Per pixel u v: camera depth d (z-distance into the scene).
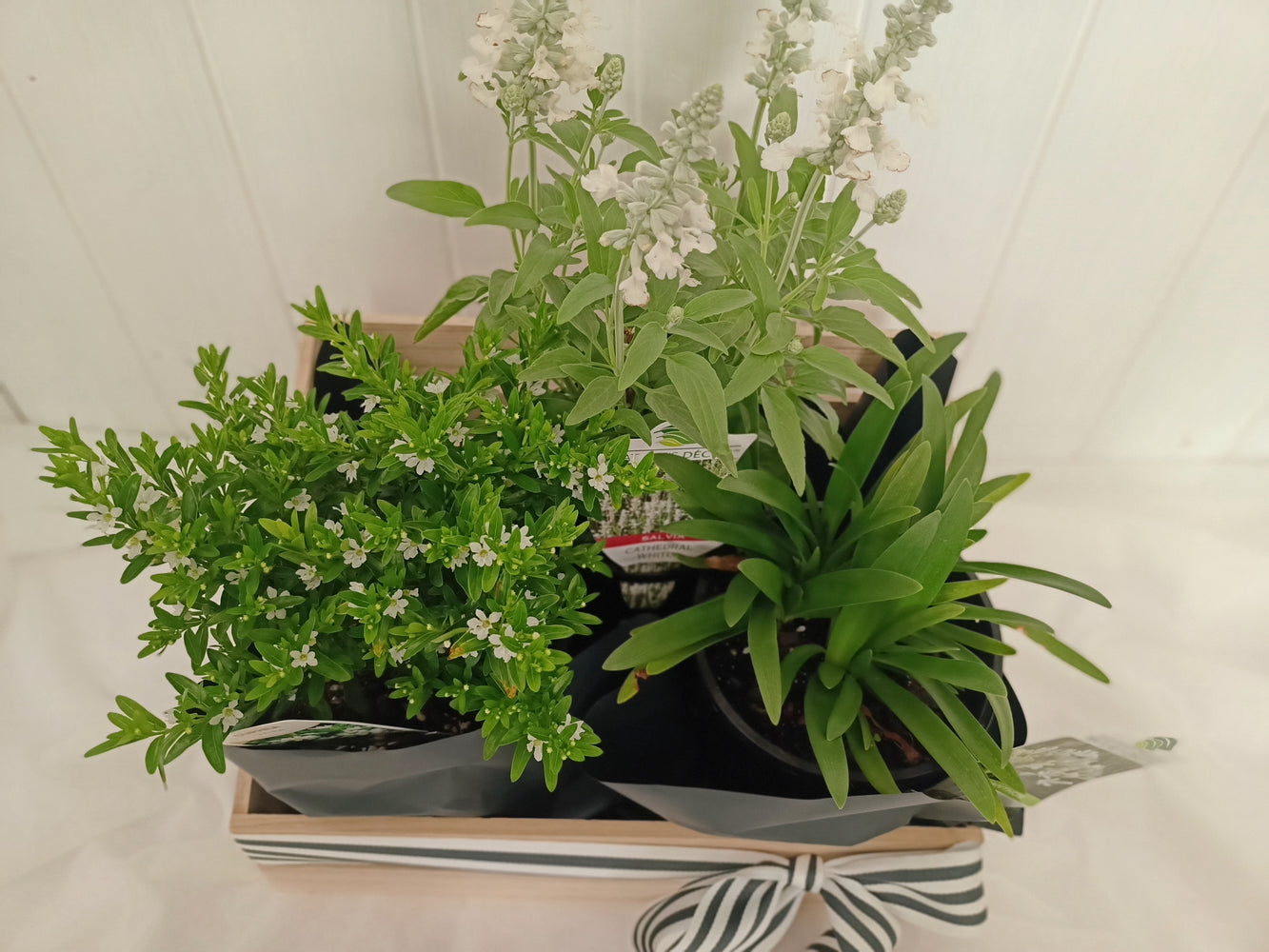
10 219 1.05
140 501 0.65
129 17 0.85
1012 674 1.25
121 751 1.13
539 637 0.62
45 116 0.94
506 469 0.72
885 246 1.11
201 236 1.10
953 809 0.78
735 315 0.73
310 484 0.73
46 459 1.29
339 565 0.66
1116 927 1.06
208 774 1.12
